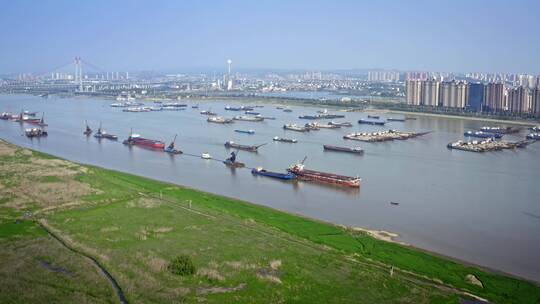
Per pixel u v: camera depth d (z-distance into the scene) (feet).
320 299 288.51
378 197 566.77
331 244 385.09
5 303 271.08
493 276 335.88
